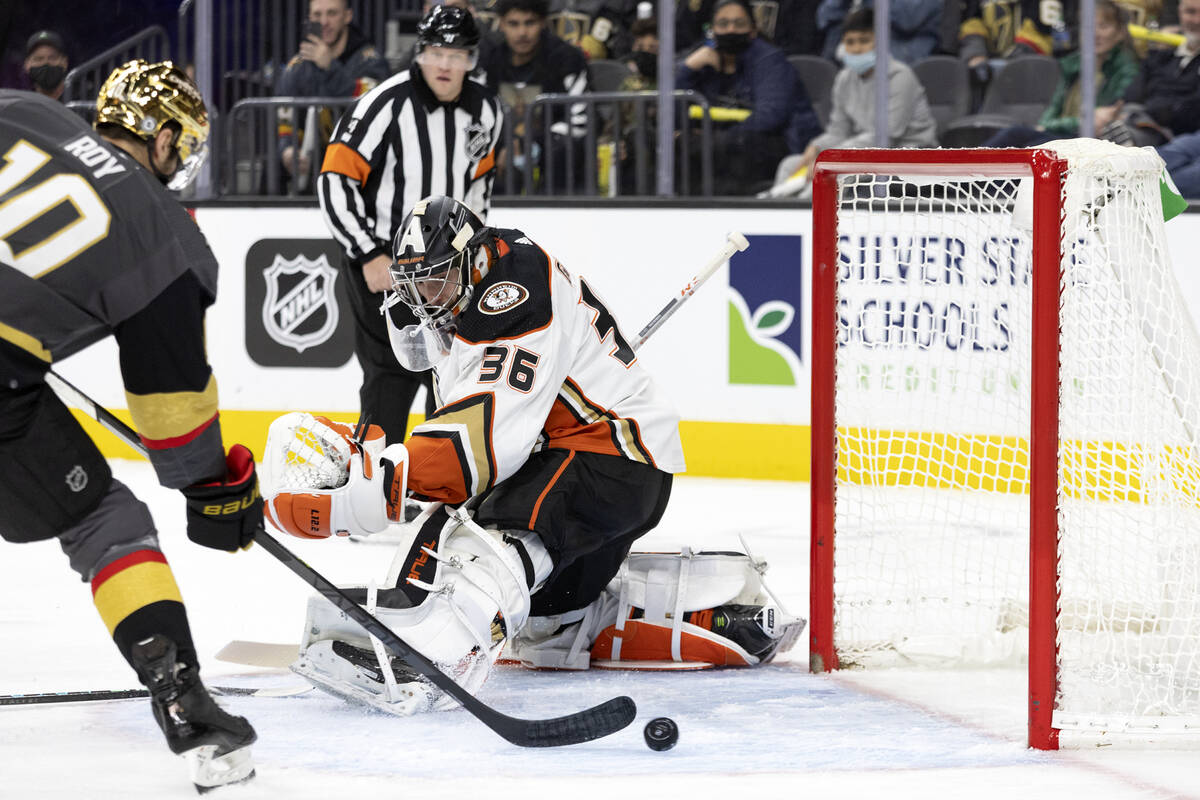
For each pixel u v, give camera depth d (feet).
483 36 68.64
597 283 66.39
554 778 25.22
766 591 35.19
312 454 29.17
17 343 22.40
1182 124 62.54
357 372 68.18
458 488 29.48
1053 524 26.86
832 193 33.27
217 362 69.97
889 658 33.86
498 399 29.45
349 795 24.18
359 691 29.30
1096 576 29.55
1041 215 26.84
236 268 69.41
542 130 68.69
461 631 29.40
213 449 23.79
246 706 30.01
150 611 23.18
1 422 22.97
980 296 50.96
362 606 29.19
